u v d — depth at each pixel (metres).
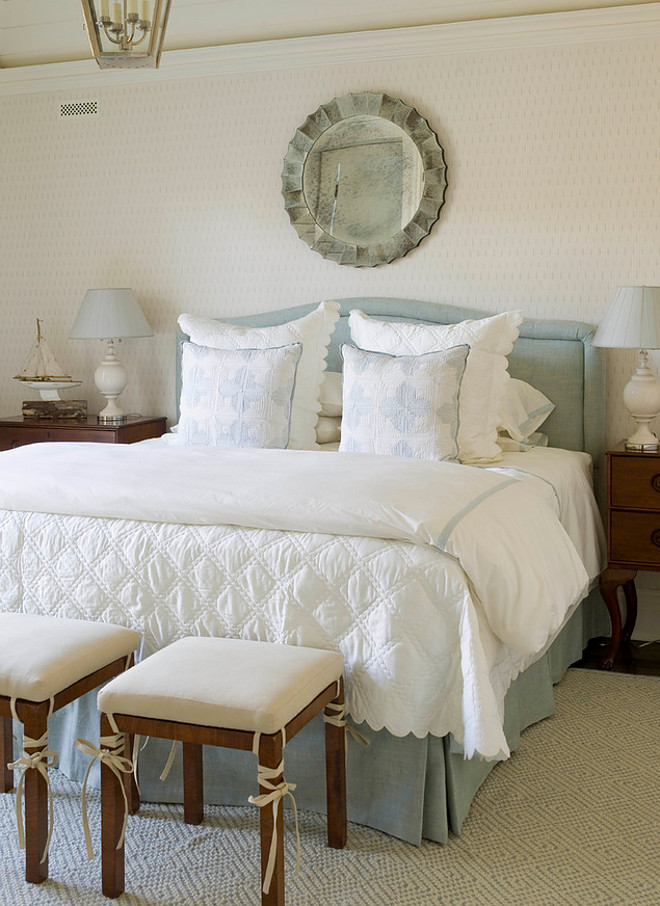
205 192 4.74
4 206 5.10
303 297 4.62
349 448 3.38
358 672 2.29
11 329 5.15
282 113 4.56
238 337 4.00
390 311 4.37
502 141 4.23
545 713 3.07
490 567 2.27
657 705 3.21
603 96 4.07
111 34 2.31
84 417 4.80
